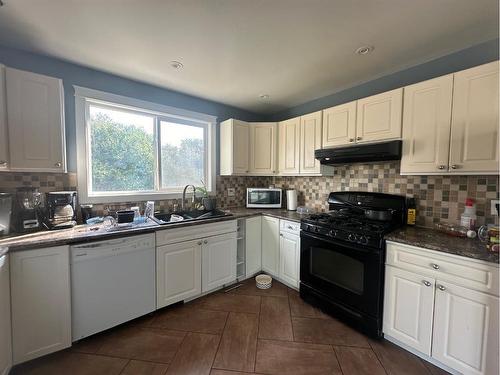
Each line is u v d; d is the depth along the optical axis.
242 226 2.64
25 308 1.41
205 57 1.88
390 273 1.63
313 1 1.28
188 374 1.42
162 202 2.58
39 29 1.53
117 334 1.77
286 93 2.68
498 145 1.37
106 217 2.10
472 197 1.69
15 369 1.44
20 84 1.57
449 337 1.37
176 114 2.64
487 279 1.23
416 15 1.39
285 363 1.51
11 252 1.36
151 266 1.91
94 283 1.64
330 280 2.00
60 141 1.73
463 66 1.77
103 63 1.98
